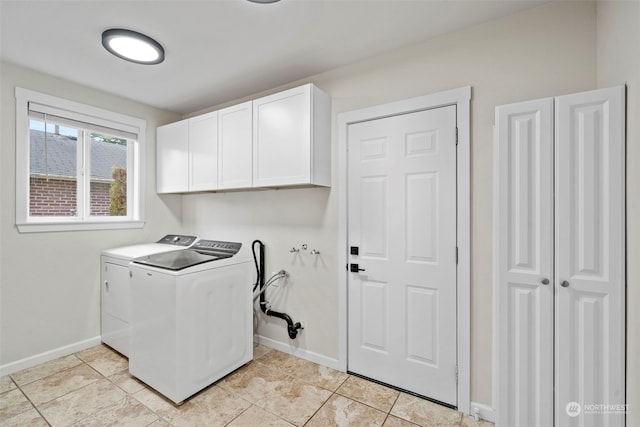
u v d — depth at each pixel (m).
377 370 2.12
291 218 2.55
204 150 2.72
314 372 2.25
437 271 1.89
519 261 1.40
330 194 2.33
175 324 1.84
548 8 1.58
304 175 2.11
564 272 1.30
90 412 1.79
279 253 2.62
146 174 3.10
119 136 2.88
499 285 1.43
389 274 2.06
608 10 1.35
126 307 2.43
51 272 2.46
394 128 2.04
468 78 1.79
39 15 1.65
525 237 1.38
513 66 1.67
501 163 1.42
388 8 1.62
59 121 2.48
